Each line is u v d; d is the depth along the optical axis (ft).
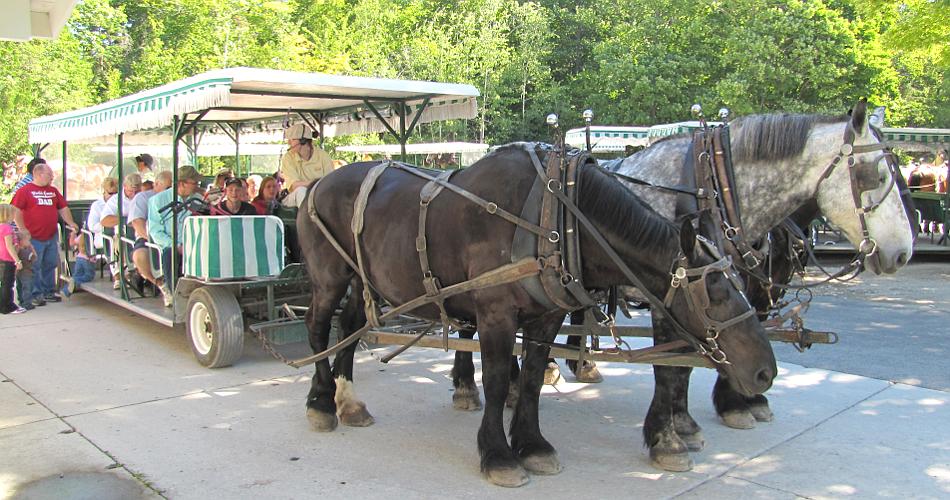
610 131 60.08
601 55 89.86
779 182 13.67
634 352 12.65
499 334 12.49
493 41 100.73
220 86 18.54
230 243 19.77
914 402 17.17
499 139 103.76
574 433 15.51
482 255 12.38
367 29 96.43
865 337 24.13
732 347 11.21
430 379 19.97
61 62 74.23
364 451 14.51
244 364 21.47
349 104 26.00
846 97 72.49
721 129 13.96
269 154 47.29
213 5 78.07
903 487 12.42
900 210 12.88
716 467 13.47
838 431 15.28
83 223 33.04
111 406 17.39
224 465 13.75
